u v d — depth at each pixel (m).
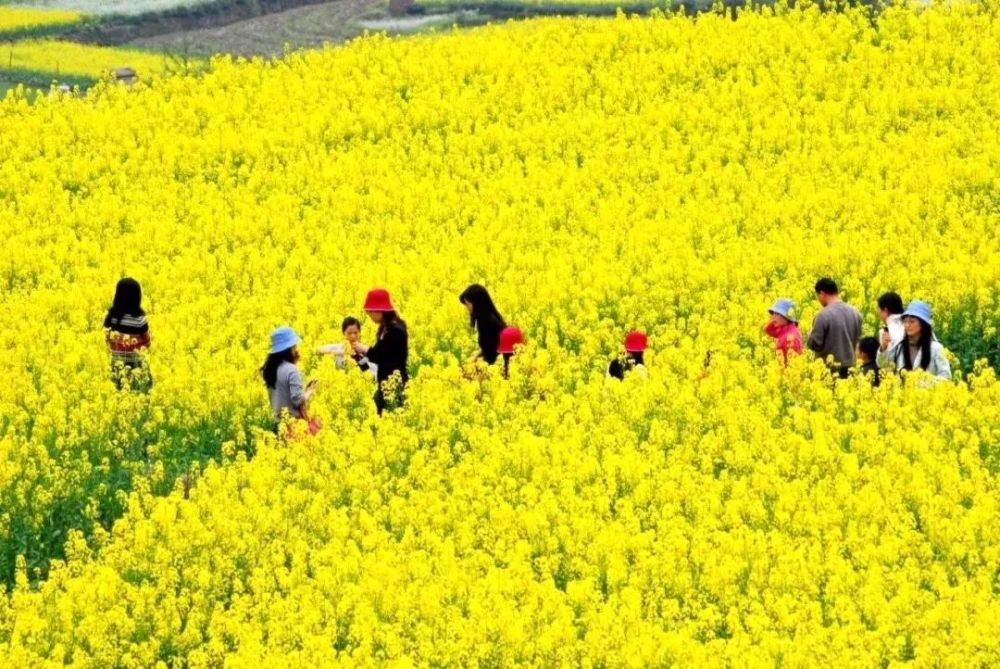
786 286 71.50
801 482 52.06
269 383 57.78
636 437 57.16
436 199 89.31
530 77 108.56
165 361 66.00
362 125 102.06
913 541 49.19
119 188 93.94
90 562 49.69
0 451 56.66
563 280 74.00
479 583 47.12
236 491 53.66
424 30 164.38
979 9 116.44
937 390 58.03
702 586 47.38
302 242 83.44
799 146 94.25
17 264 80.62
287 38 165.00
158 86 110.50
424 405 59.72
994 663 42.41
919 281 70.56
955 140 92.00
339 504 54.22
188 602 47.47
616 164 93.19
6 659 43.38
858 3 115.56
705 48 110.50
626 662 43.03
